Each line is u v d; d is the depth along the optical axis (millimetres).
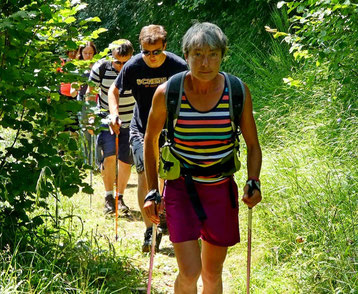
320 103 9055
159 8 16219
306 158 7617
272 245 6281
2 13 5539
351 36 7367
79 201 8641
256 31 12898
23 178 5637
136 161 6703
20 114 6047
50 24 5645
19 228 5750
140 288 5605
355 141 7594
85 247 5891
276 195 6969
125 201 9414
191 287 4266
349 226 5770
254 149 4422
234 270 6090
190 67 4070
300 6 7344
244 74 12125
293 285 5340
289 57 11148
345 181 6602
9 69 5340
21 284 4727
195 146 4219
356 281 5023
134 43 16781
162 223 7465
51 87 5684
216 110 4145
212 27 4055
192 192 4309
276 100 10133
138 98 6621
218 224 4344
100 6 18484
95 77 8336
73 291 4875
